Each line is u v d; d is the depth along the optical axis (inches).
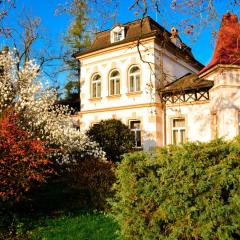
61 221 324.2
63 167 512.1
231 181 197.6
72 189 444.1
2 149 309.9
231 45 652.1
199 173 200.2
